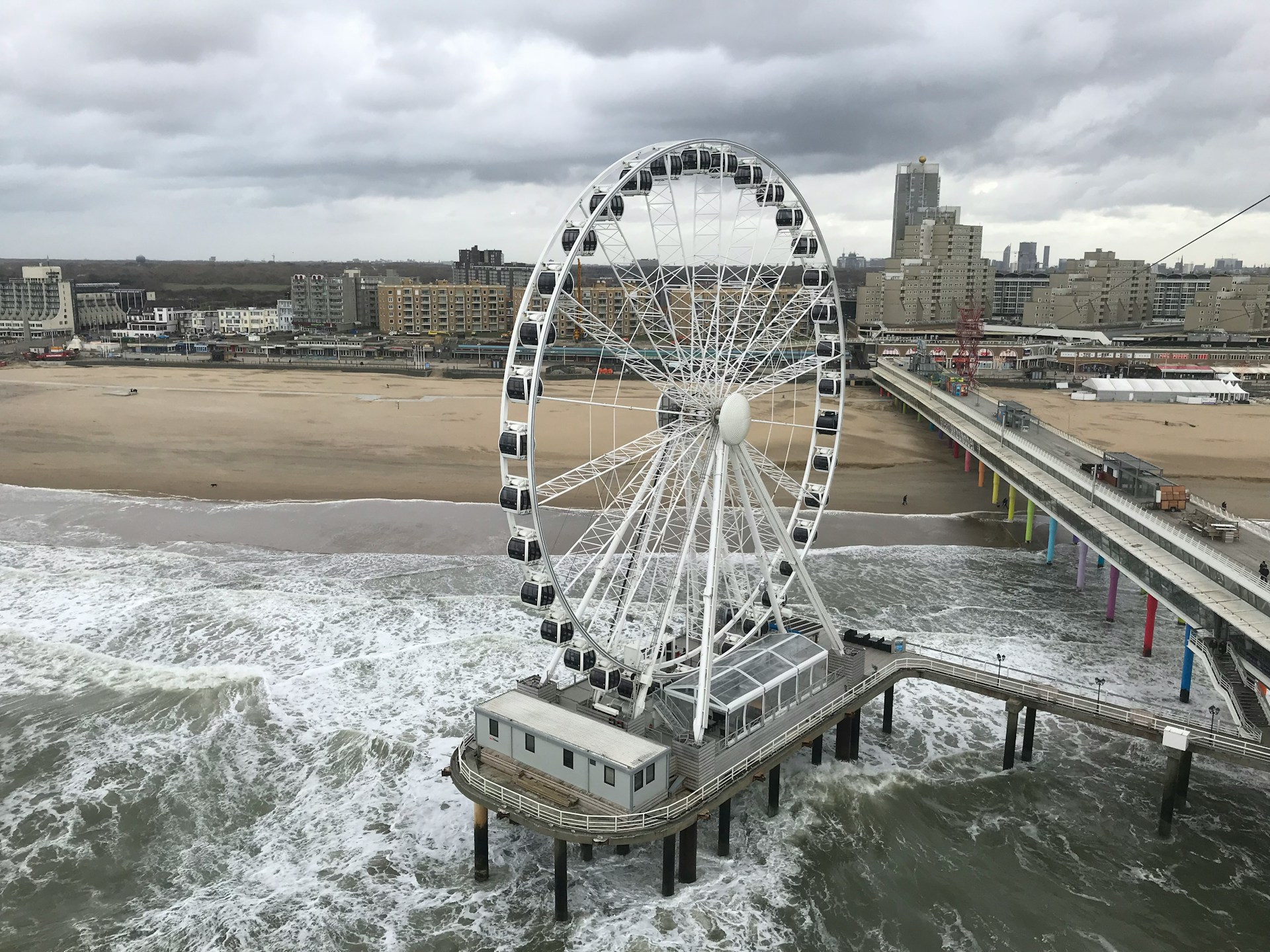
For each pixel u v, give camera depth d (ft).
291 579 214.90
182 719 151.74
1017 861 122.31
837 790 136.56
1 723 149.38
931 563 232.94
